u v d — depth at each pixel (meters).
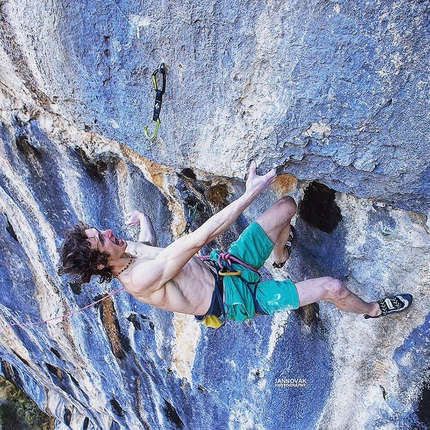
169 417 6.24
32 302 6.37
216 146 2.61
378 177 2.35
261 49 2.11
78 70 2.71
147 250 2.70
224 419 5.21
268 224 2.92
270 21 2.00
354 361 3.58
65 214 4.62
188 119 2.57
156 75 2.47
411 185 2.31
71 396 8.45
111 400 7.16
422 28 1.78
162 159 2.92
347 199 2.87
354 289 3.25
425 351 3.13
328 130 2.24
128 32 2.38
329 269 3.31
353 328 3.42
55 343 6.83
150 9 2.23
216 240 3.93
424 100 1.96
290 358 4.07
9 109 3.75
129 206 4.19
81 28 2.50
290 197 2.97
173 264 2.43
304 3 1.89
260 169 2.59
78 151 3.85
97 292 5.27
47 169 4.23
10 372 10.44
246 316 2.82
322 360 3.83
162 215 4.07
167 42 2.31
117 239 2.51
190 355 4.91
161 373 5.53
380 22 1.82
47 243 5.07
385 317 3.18
